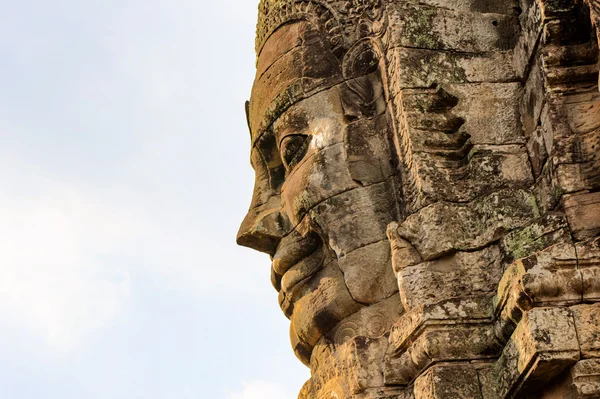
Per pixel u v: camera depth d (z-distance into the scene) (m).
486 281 14.56
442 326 14.18
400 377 14.86
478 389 13.84
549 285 13.11
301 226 16.33
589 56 14.42
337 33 16.75
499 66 15.80
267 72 17.19
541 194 14.72
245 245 16.97
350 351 15.19
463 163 15.37
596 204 13.85
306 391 16.48
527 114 15.39
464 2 16.28
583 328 12.94
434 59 15.84
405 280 14.77
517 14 16.16
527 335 13.02
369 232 15.79
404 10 16.16
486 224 14.73
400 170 15.71
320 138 16.30
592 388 12.74
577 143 14.12
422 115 15.52
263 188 17.25
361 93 16.41
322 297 15.95
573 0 14.56
